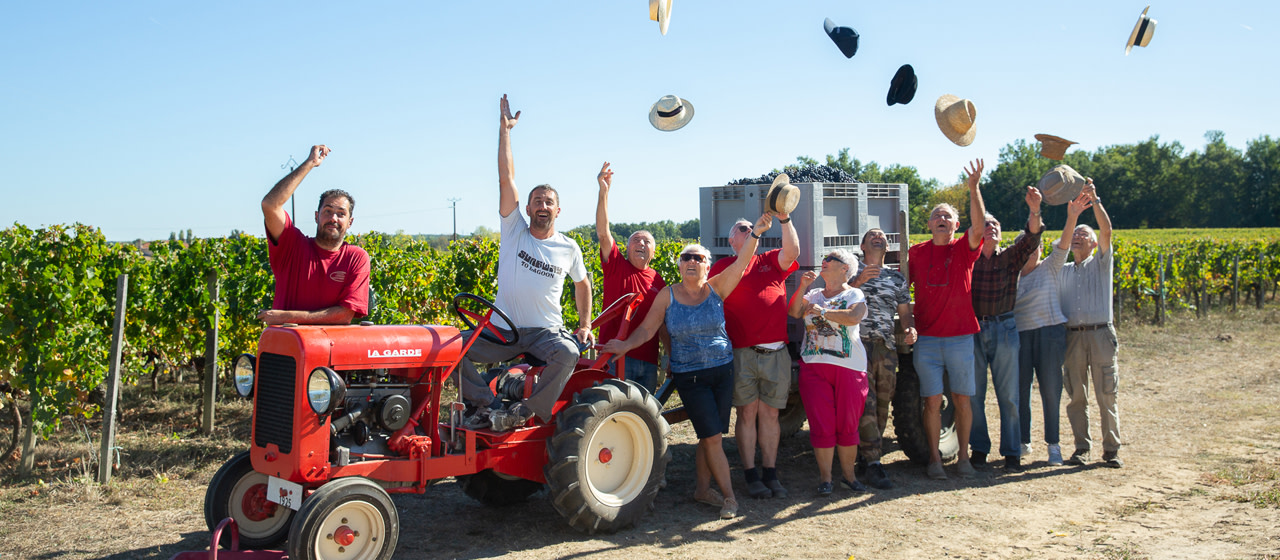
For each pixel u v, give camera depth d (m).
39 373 6.25
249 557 4.02
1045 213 54.38
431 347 4.34
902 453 7.02
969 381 6.06
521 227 4.77
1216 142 83.56
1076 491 5.77
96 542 4.60
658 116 5.27
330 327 4.12
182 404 9.01
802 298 5.77
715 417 5.23
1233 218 76.81
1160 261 16.02
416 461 4.30
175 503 5.35
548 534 4.86
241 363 4.24
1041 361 6.58
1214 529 4.79
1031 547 4.61
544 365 4.82
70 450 6.79
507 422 4.62
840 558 4.47
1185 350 12.69
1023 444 6.88
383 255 9.97
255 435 4.16
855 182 6.85
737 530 4.96
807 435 7.71
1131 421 8.13
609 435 4.89
